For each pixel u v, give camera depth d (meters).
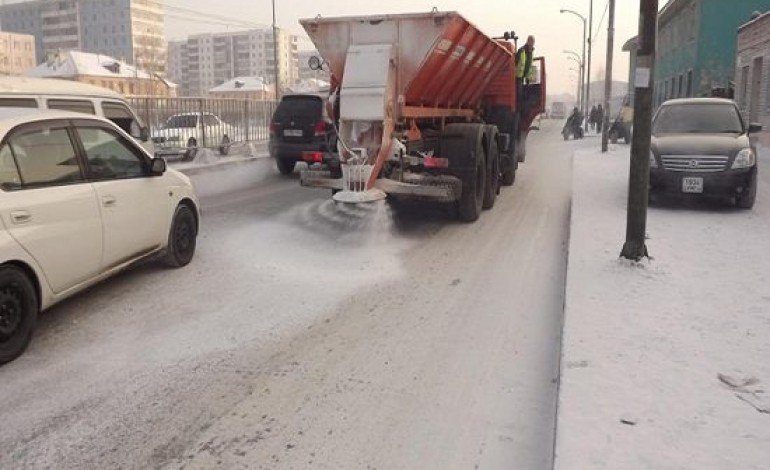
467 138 10.05
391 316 5.94
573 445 3.41
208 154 19.02
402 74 8.66
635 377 4.18
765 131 22.55
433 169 9.68
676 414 3.71
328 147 9.13
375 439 3.88
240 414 4.16
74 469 3.56
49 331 5.51
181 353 5.08
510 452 3.75
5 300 4.80
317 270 7.42
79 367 4.82
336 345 5.27
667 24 45.19
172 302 6.25
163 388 4.50
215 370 4.79
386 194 8.82
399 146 8.78
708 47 33.38
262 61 139.88
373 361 4.96
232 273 7.24
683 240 8.09
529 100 14.96
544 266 7.65
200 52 146.62
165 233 7.03
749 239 8.15
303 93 16.58
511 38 13.46
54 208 5.25
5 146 4.99
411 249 8.47
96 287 6.70
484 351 5.16
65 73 73.69
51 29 133.12
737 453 3.32
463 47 9.54
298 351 5.14
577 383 4.10
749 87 24.42
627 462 3.26
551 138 40.72
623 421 3.64
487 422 4.08
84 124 5.96
